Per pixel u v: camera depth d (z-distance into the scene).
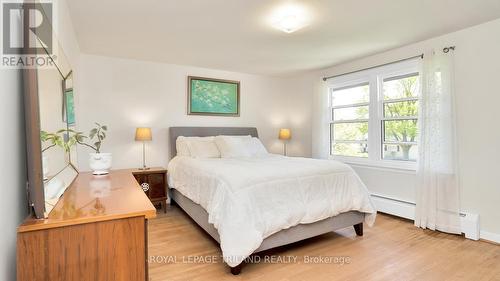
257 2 2.24
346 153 4.40
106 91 3.80
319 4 2.29
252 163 3.06
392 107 3.72
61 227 1.07
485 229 2.78
